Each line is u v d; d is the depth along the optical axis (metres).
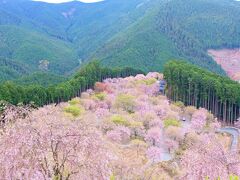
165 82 130.00
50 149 16.11
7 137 15.35
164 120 86.06
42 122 16.94
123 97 96.19
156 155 59.72
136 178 36.91
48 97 94.44
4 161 14.94
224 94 105.19
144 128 78.00
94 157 16.11
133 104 94.44
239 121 99.00
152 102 103.00
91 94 114.19
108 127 70.44
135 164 43.50
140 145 63.69
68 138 16.14
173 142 67.81
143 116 84.19
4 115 18.03
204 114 94.75
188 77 113.69
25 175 15.13
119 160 35.38
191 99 113.44
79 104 90.62
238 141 75.75
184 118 96.25
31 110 19.33
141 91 118.06
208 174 20.50
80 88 117.94
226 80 116.31
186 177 21.45
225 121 104.69
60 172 16.22
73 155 16.08
